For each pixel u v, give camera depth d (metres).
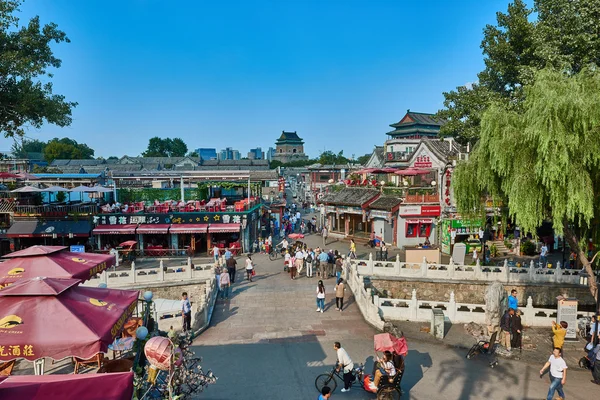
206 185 40.94
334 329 18.62
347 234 44.69
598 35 22.67
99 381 6.31
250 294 24.28
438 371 14.78
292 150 172.12
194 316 18.03
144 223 37.50
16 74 26.94
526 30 27.84
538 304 25.77
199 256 37.31
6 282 13.51
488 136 17.52
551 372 12.44
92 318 8.83
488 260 31.48
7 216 37.00
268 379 13.93
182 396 9.14
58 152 95.62
